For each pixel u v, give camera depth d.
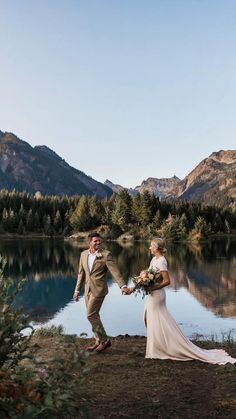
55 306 23.88
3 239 114.31
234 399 5.43
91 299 7.89
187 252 72.12
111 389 5.76
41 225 134.25
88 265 7.91
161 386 5.93
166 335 7.35
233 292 29.31
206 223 128.88
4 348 3.33
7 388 2.99
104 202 142.25
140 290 7.42
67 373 3.37
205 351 7.68
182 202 141.12
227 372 6.55
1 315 3.39
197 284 33.66
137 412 4.98
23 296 28.02
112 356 7.64
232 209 162.75
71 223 127.06
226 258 58.97
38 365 3.55
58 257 61.41
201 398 5.48
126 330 18.05
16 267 47.59
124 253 68.56
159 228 118.94
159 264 7.47
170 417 4.88
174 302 25.41
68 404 3.13
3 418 2.84
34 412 2.78
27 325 3.51
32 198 153.25
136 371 6.62
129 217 123.81
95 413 4.82
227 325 18.75
